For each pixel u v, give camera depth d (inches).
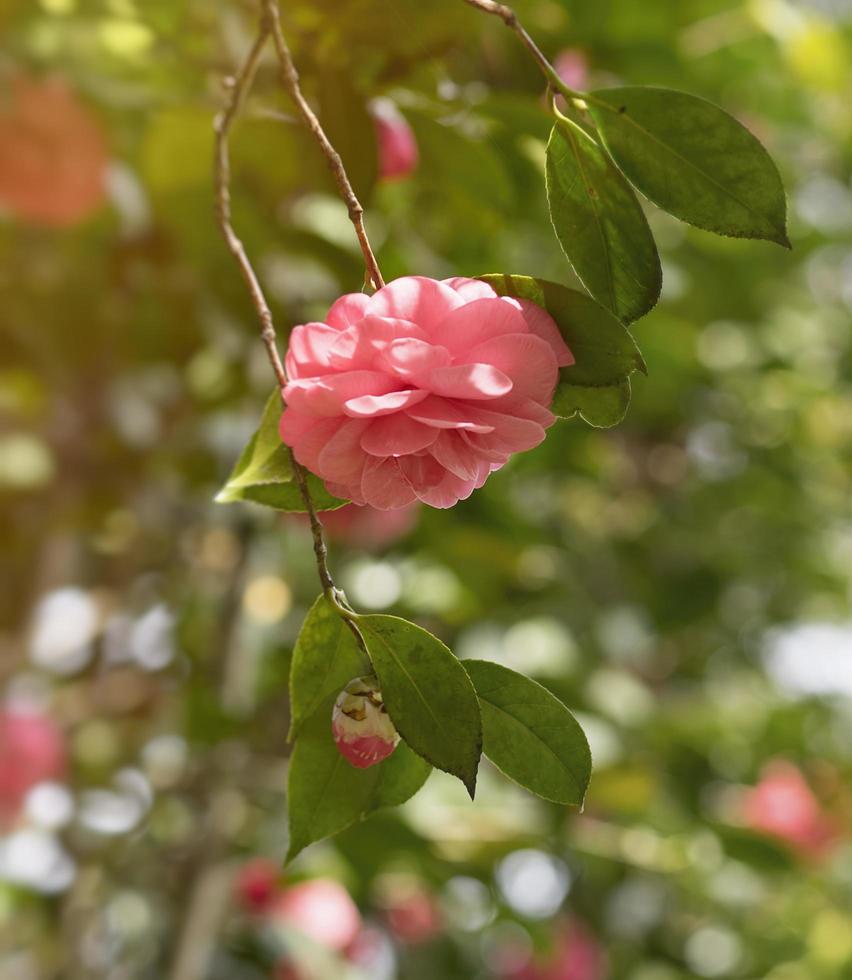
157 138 49.9
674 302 77.8
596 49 56.1
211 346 59.7
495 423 36.2
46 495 68.4
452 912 73.9
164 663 73.8
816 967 92.0
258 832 69.4
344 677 38.1
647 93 38.3
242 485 38.4
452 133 46.6
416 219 50.5
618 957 86.8
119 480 68.5
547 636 73.0
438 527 68.3
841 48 68.8
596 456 85.7
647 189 38.7
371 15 44.4
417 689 36.9
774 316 94.3
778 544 100.2
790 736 92.5
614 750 69.0
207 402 63.7
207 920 62.4
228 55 47.6
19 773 63.4
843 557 103.8
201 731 66.3
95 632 73.9
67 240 56.0
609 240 38.9
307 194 49.4
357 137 45.4
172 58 48.6
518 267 62.0
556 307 37.7
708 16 64.0
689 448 101.1
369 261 38.1
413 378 35.9
